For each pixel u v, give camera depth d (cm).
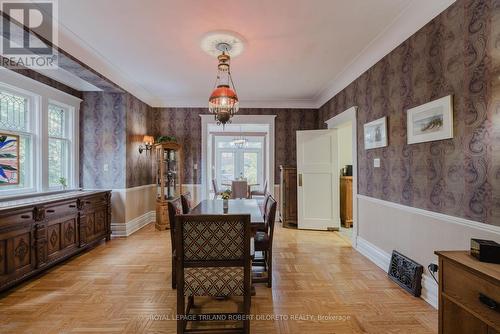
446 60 202
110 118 424
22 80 315
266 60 332
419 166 234
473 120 179
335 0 212
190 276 167
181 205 269
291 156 551
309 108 552
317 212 477
